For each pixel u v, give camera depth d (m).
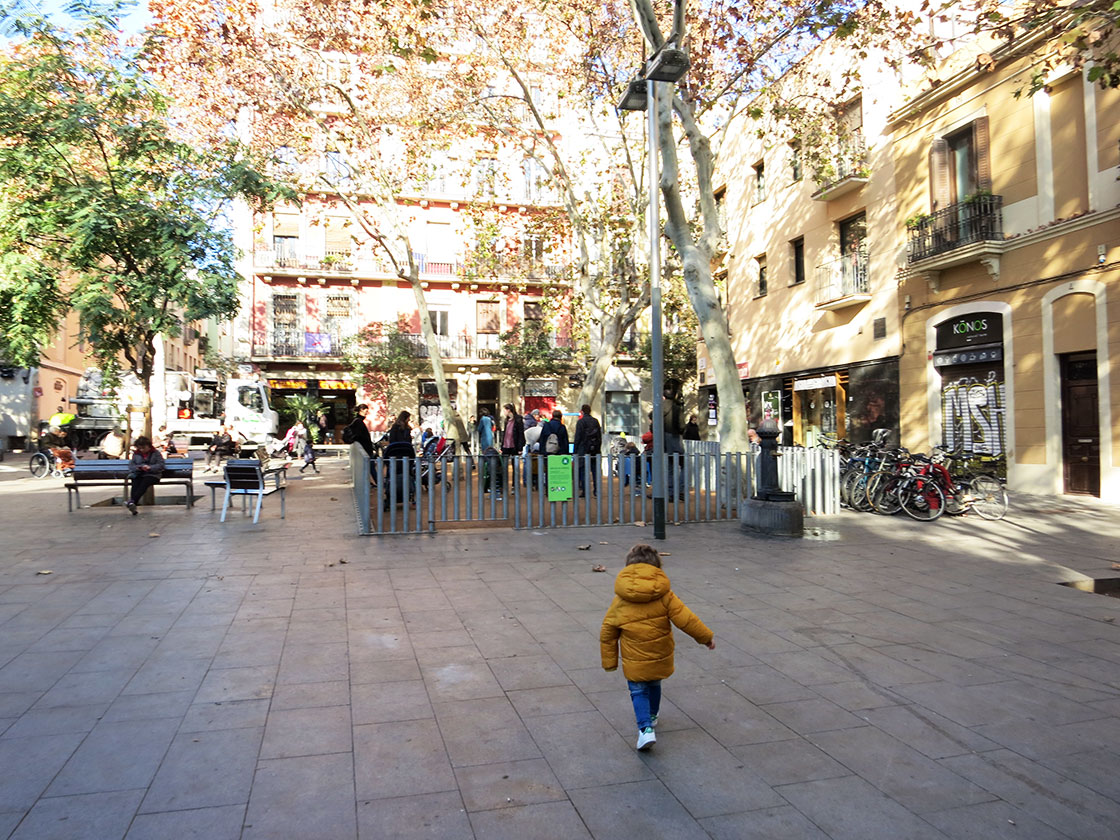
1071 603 6.17
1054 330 13.21
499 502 11.97
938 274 15.76
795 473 11.66
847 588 6.68
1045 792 3.10
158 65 13.78
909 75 16.56
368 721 3.76
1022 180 13.85
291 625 5.39
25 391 32.62
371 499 9.98
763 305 22.98
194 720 3.74
